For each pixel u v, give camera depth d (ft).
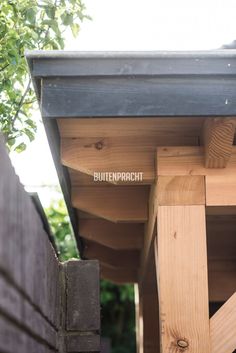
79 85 8.35
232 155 9.72
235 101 8.35
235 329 9.17
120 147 10.07
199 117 8.68
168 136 10.02
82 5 12.62
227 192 9.64
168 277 9.36
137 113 8.32
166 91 8.36
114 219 12.20
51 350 8.57
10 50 11.30
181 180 9.66
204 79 8.38
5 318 4.57
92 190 12.26
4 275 4.50
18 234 5.25
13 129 12.32
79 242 15.67
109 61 8.30
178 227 9.53
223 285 14.85
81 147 10.04
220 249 14.70
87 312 10.02
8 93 12.03
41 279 7.13
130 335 37.14
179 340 9.13
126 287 36.19
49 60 8.29
